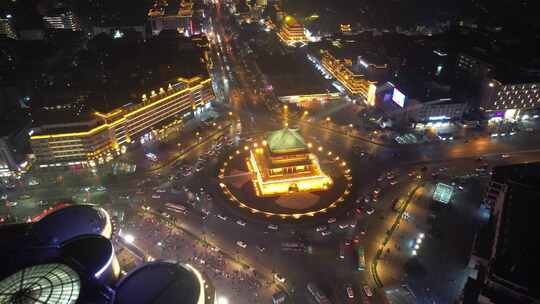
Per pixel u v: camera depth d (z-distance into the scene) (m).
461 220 177.00
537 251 133.75
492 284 126.56
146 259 148.50
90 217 143.12
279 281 149.00
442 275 151.25
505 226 145.00
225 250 163.50
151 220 179.12
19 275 110.69
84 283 111.75
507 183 165.75
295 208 186.00
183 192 197.25
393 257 159.50
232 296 143.50
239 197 193.75
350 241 166.75
